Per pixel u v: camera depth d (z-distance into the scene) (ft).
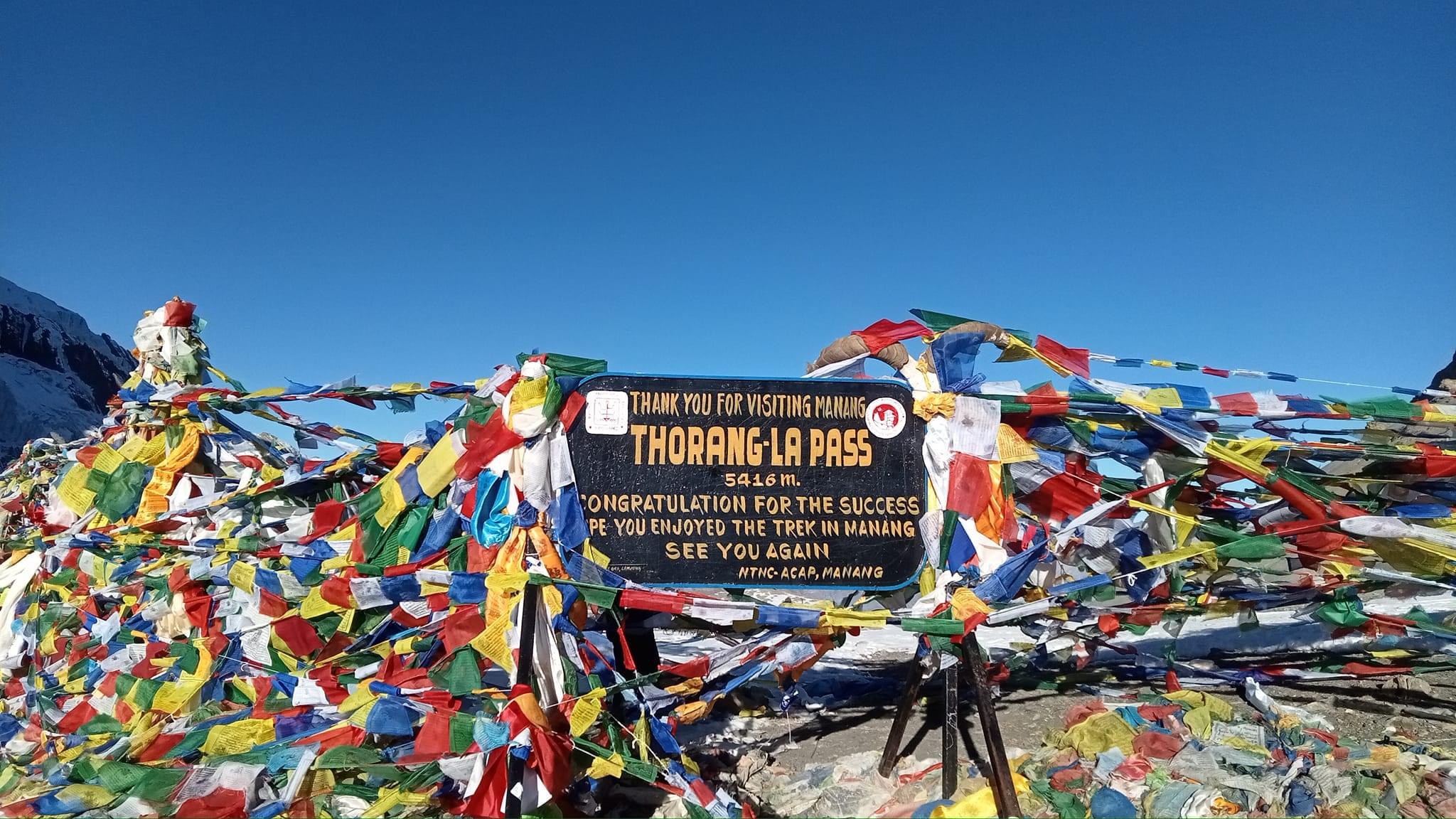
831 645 16.12
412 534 15.16
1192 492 17.37
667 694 15.76
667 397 14.73
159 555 20.72
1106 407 15.78
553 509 14.24
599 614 15.87
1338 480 17.15
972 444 15.25
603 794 15.66
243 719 15.98
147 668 18.80
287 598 17.15
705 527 14.64
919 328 16.07
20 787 15.81
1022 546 16.19
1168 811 13.62
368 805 14.40
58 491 22.00
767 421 14.90
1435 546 15.30
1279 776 14.49
